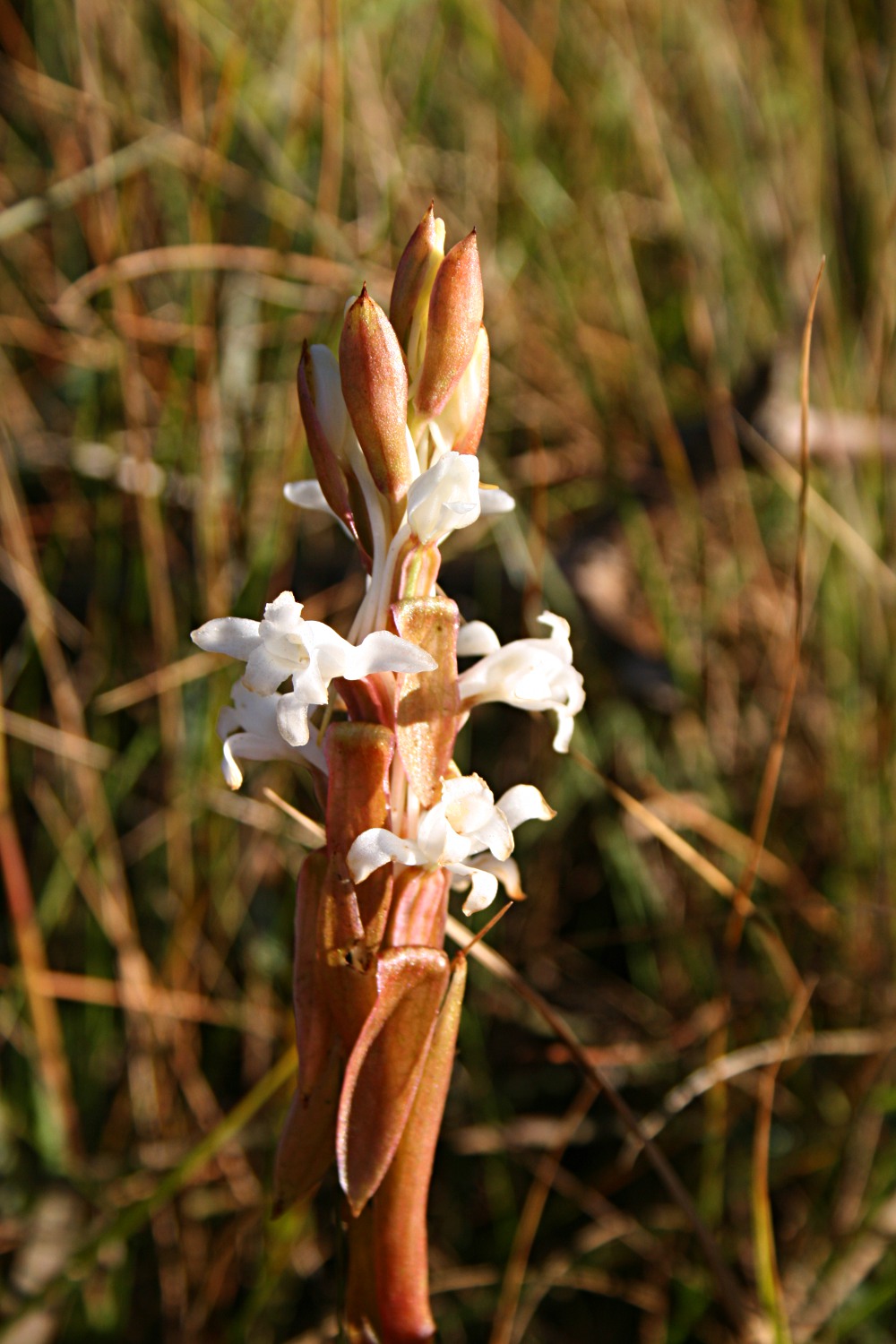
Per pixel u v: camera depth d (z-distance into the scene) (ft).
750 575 1.51
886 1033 1.21
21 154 1.61
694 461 1.59
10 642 1.53
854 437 1.48
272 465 1.31
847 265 1.57
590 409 1.60
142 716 1.32
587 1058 0.93
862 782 1.37
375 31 1.48
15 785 1.36
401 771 0.75
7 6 1.47
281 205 1.24
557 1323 1.15
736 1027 1.27
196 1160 0.99
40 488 1.56
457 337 0.73
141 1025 1.16
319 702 0.72
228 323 1.38
